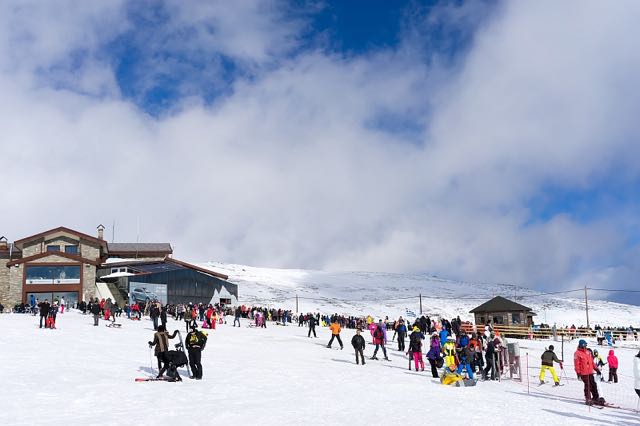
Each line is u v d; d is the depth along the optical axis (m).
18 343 27.23
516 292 195.00
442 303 145.12
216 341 35.81
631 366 41.38
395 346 39.47
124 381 18.27
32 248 68.38
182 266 73.56
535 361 38.53
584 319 133.38
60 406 13.91
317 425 12.30
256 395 16.64
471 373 23.14
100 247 71.88
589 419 15.11
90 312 52.00
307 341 39.66
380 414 13.99
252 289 148.12
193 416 12.98
